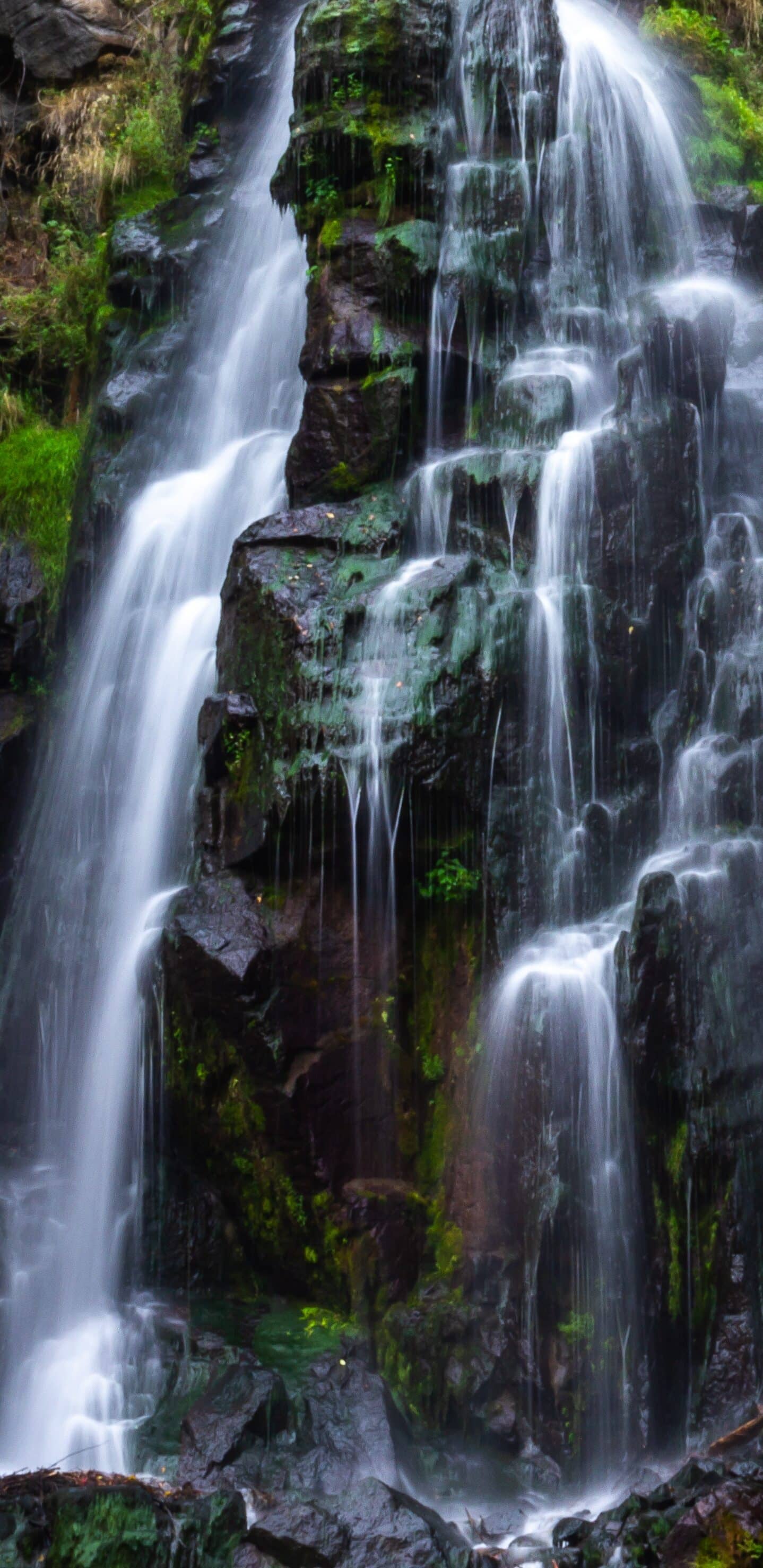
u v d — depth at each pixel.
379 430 8.72
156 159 13.77
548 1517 6.11
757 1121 7.01
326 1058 7.28
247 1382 6.33
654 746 8.03
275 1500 5.70
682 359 8.72
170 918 7.46
